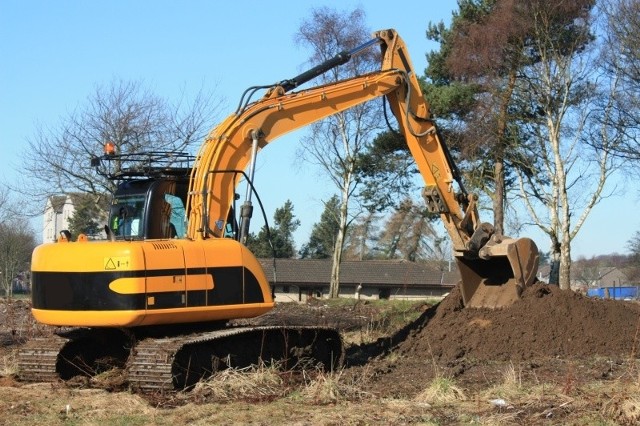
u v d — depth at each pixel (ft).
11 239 168.35
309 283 168.45
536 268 46.06
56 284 35.32
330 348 39.91
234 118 38.58
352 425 27.94
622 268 256.52
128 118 79.82
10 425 28.27
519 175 97.66
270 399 32.65
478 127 94.07
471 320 45.29
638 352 42.29
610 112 90.79
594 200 93.97
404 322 60.08
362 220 146.41
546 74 91.25
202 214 36.73
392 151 114.32
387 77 43.75
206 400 32.58
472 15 99.86
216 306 35.86
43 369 37.68
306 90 41.16
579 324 43.80
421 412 29.94
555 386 34.06
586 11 88.63
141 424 28.32
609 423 27.84
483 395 32.68
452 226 45.57
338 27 107.65
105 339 39.29
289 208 248.52
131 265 34.22
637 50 84.99
